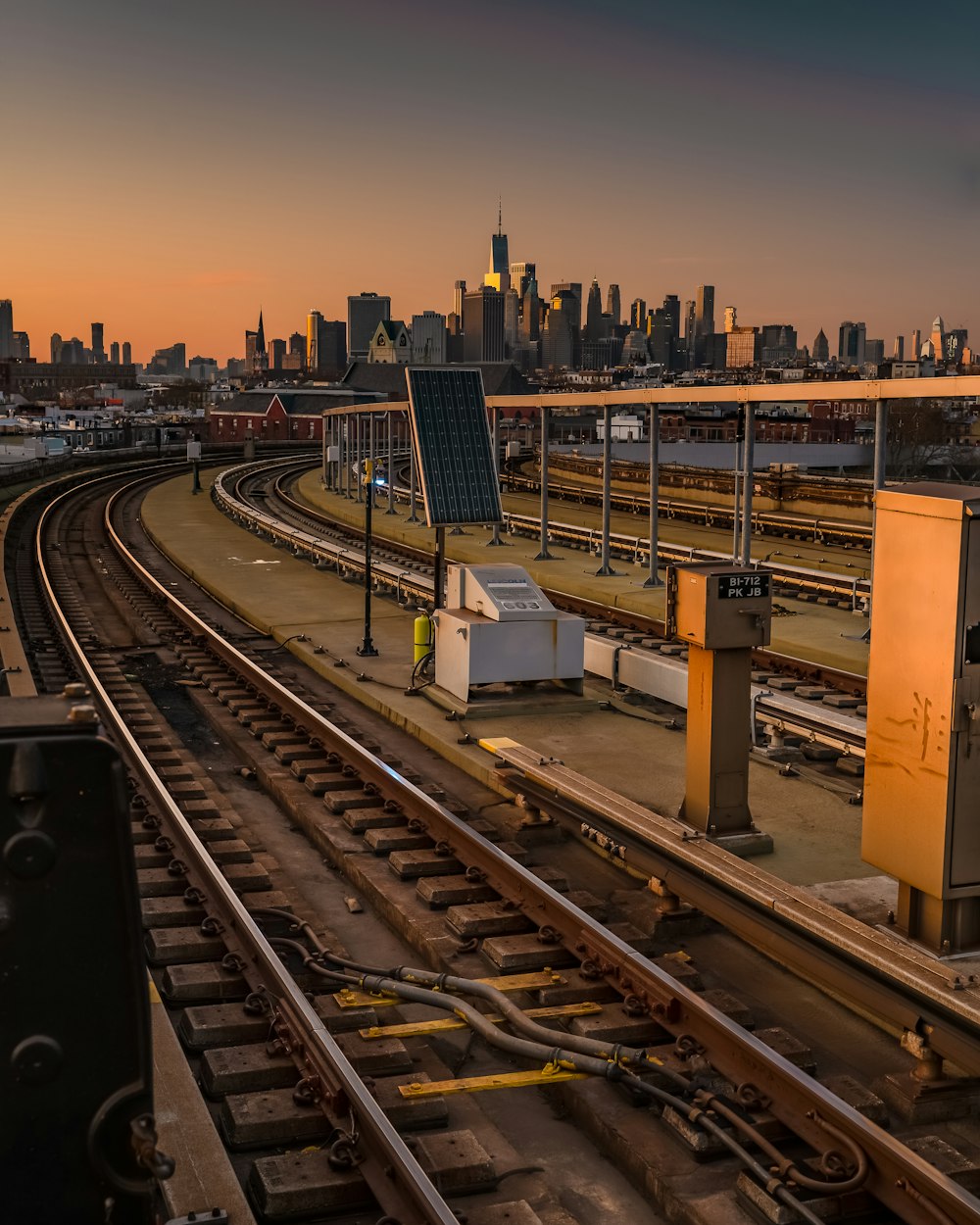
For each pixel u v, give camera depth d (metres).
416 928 8.91
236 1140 6.08
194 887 9.32
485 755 13.18
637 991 7.58
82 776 2.79
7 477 52.62
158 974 8.02
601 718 14.85
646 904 9.30
